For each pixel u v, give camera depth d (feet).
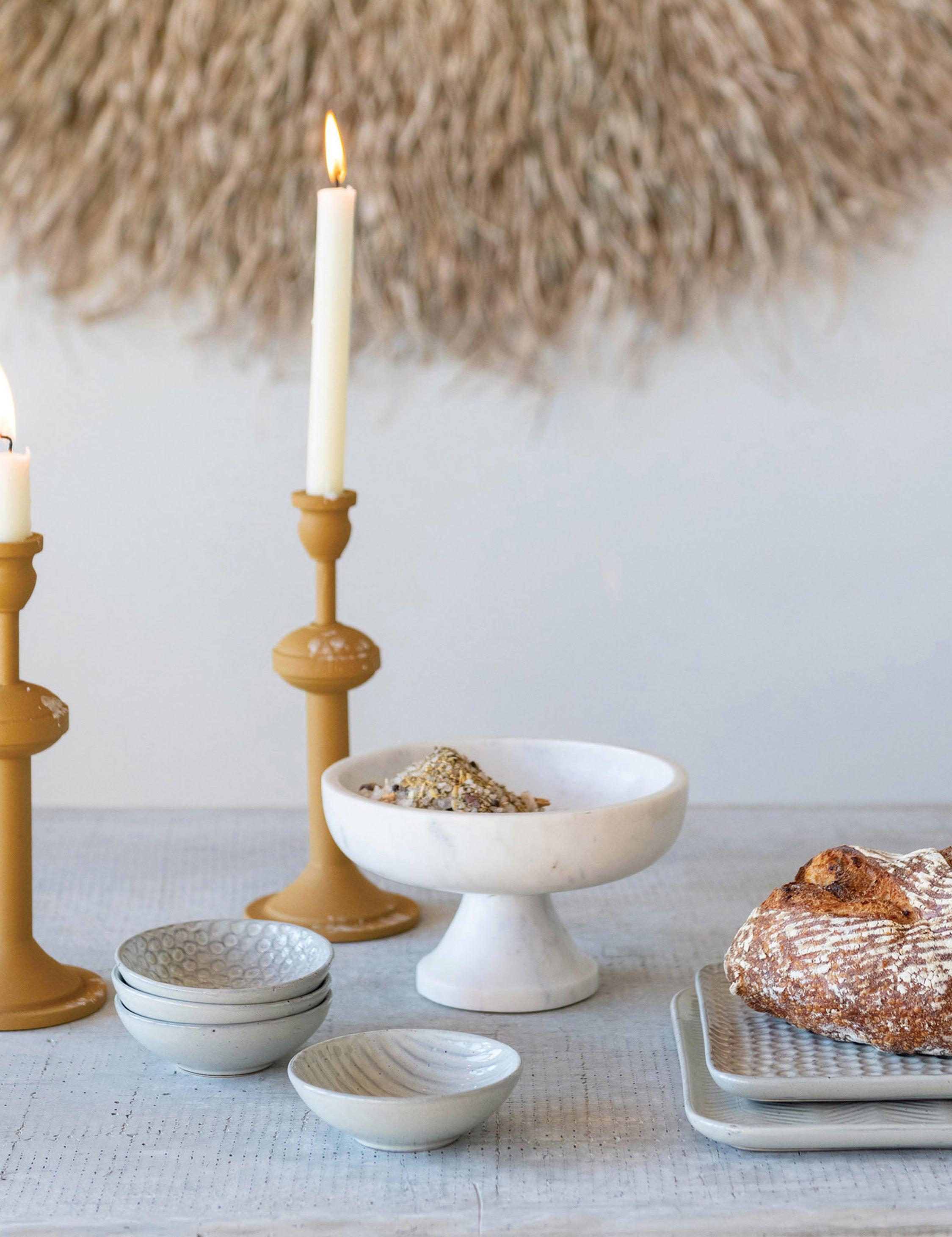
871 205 5.00
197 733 5.45
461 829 2.05
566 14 4.73
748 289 5.06
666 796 2.14
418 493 5.27
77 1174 1.69
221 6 4.73
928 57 4.84
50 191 4.90
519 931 2.28
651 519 5.31
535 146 4.85
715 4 4.74
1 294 5.04
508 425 5.21
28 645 5.36
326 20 4.75
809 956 1.89
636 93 4.81
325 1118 1.69
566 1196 1.62
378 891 2.75
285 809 3.49
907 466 5.26
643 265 4.99
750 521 5.31
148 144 4.85
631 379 5.16
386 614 5.38
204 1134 1.80
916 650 5.41
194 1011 1.86
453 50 4.76
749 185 4.92
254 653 5.40
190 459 5.23
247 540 5.30
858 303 5.10
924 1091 1.75
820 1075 1.79
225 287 5.02
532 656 5.42
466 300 5.02
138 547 5.30
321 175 4.87
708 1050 1.83
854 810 3.40
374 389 5.16
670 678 5.45
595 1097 1.89
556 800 2.54
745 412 5.20
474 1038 1.82
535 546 5.33
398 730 5.46
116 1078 1.98
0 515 2.22
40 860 3.01
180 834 3.23
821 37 4.80
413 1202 1.61
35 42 4.75
